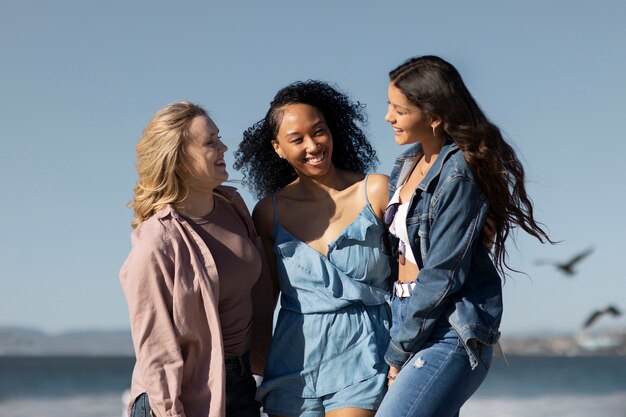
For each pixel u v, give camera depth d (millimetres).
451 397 4551
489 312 4582
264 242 5316
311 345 5000
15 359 161250
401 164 4984
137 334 4617
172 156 4781
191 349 4684
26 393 60156
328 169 5230
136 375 4719
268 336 5266
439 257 4508
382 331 5074
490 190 4559
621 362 127812
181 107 4852
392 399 4562
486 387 66500
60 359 159625
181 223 4797
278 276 5188
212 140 4855
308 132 5125
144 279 4633
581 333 176500
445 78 4551
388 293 5129
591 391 61719
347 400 4930
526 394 58875
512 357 166375
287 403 5027
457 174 4535
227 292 4863
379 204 5133
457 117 4543
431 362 4566
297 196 5293
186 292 4648
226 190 5094
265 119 5398
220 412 4598
